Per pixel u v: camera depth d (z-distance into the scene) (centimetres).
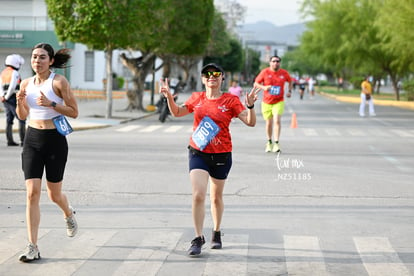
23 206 1430
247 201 1501
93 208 1416
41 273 942
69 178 1783
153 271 959
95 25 4041
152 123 4031
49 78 1012
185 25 5047
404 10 5128
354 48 7412
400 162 2194
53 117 1005
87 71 7994
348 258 1039
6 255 1036
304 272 961
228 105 1039
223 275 943
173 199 1519
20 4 7194
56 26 4159
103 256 1038
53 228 1224
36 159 1003
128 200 1504
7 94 2422
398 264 1008
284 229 1233
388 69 7469
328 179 1816
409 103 6412
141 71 5031
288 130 3438
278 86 2344
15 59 2433
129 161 2142
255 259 1029
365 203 1492
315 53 8725
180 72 10769
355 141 2886
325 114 4994
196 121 1057
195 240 1041
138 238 1155
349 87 15138
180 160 2183
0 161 2088
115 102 6316
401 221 1316
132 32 4081
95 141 2808
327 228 1246
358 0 7425
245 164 2094
